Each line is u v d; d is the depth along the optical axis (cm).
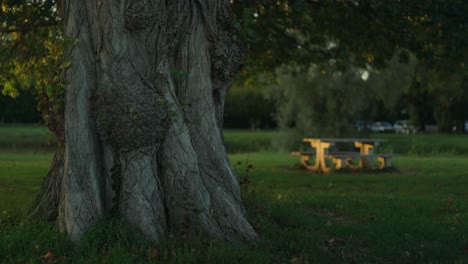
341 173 1802
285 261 623
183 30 706
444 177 1655
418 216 967
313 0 1391
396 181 1549
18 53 1394
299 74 3278
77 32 659
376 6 1316
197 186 663
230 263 579
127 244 600
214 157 705
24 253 592
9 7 1123
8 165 1903
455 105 5606
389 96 3450
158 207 644
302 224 800
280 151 3444
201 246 612
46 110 692
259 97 6200
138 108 630
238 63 733
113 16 645
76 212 622
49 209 693
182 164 664
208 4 712
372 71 3191
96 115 637
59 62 670
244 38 732
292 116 3431
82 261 564
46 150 3097
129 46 646
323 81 3244
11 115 4981
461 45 1287
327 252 663
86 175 632
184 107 699
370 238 768
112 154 645
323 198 1163
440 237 791
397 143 3850
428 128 6738
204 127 706
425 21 1362
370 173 1817
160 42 662
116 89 634
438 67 1483
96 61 655
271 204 940
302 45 1586
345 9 1389
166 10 694
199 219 650
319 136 3375
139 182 637
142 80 647
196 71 708
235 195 706
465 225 882
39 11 1209
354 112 3356
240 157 2669
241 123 6531
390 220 905
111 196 645
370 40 1456
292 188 1371
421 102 5762
